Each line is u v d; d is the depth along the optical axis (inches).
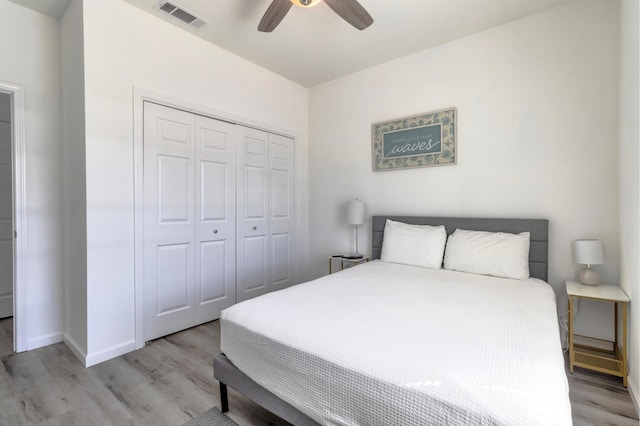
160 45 98.8
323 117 150.9
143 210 96.0
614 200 85.7
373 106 133.0
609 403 65.0
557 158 93.4
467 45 108.7
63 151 96.2
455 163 111.7
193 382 75.3
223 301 120.7
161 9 93.8
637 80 63.4
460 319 54.9
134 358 87.5
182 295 107.3
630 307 70.6
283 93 143.3
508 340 46.2
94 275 84.7
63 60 94.3
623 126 76.2
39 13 93.4
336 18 97.9
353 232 141.6
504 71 101.8
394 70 126.2
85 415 63.2
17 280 90.3
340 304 62.9
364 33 106.4
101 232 86.0
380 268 101.3
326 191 150.6
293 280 151.3
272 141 140.5
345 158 143.0
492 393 33.5
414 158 121.1
